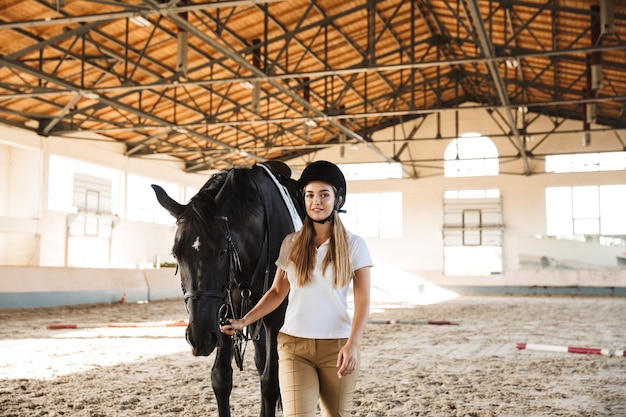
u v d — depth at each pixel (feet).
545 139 77.97
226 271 9.22
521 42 53.52
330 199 7.72
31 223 55.31
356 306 7.54
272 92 61.82
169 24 43.32
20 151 57.82
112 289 53.42
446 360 22.06
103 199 64.28
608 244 75.25
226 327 7.91
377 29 54.39
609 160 75.82
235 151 68.23
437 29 58.80
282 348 7.78
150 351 24.09
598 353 23.08
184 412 13.50
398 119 82.64
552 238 77.41
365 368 20.16
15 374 18.58
